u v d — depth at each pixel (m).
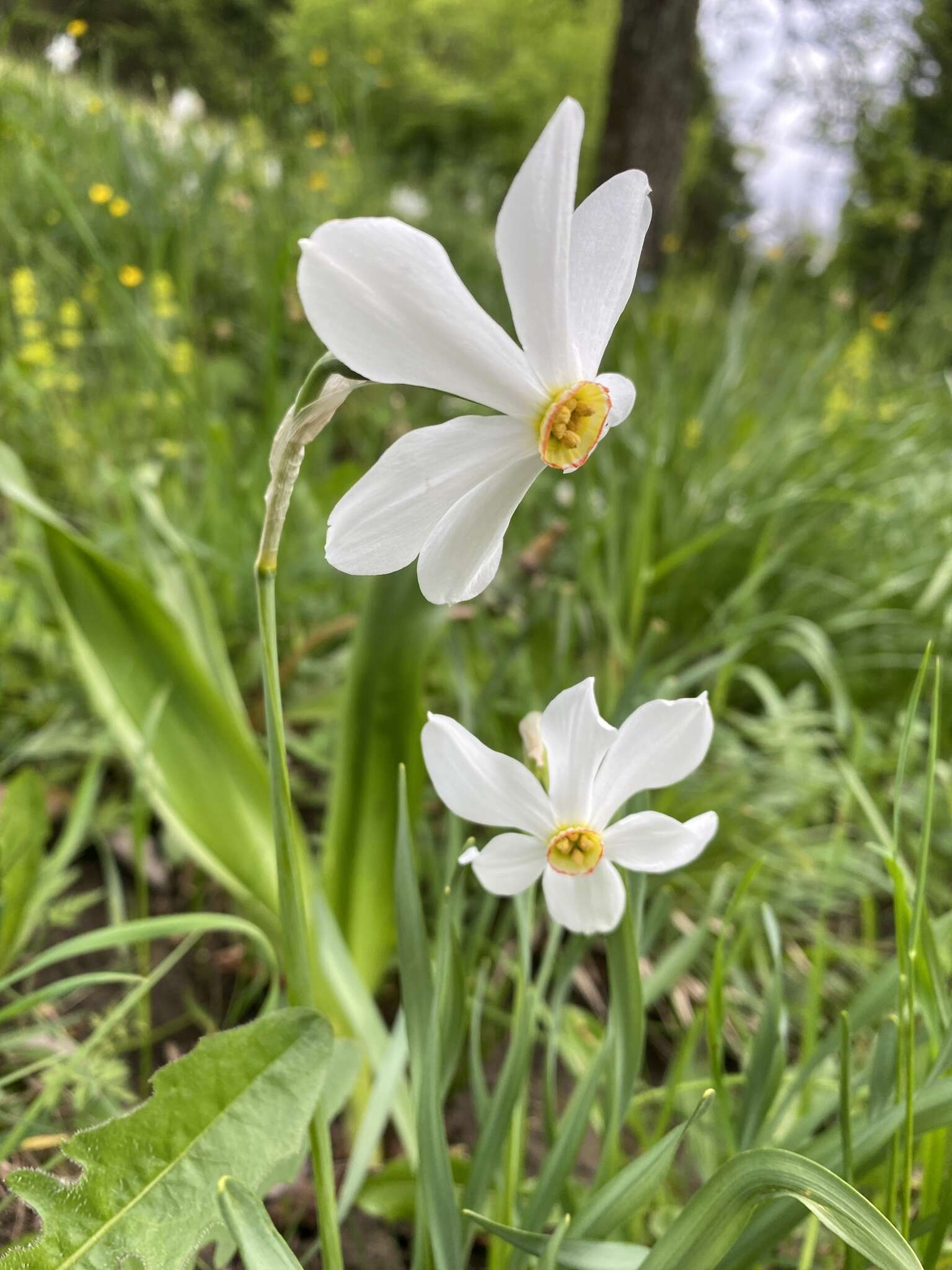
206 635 0.36
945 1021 0.19
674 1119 0.29
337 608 0.51
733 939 0.38
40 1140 0.23
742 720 0.48
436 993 0.18
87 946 0.20
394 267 0.11
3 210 0.65
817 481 0.56
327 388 0.12
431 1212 0.18
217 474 0.50
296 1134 0.16
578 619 0.45
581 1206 0.18
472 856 0.16
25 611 0.44
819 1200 0.13
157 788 0.29
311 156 0.99
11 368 0.56
